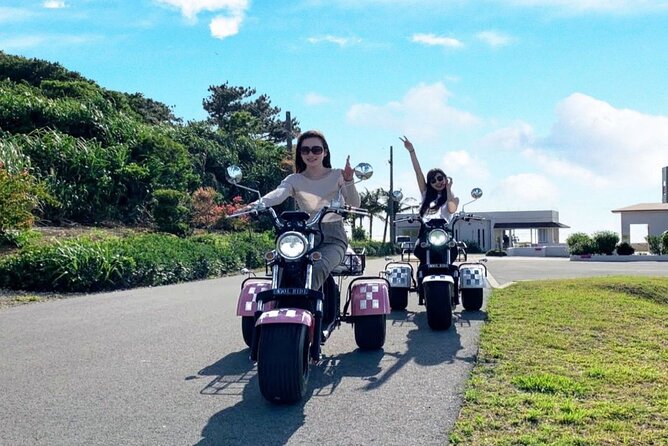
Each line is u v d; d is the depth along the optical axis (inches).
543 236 2305.6
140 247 619.8
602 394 194.4
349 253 267.9
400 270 379.2
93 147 914.1
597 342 270.8
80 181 870.4
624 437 158.1
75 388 217.2
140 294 491.2
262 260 832.3
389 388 210.5
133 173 930.7
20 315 383.2
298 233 195.0
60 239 649.0
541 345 263.4
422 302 349.7
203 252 684.7
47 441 168.1
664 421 169.6
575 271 762.8
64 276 502.0
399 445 160.6
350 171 227.3
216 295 479.8
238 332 317.1
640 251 1707.7
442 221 329.7
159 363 252.2
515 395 195.3
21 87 1326.3
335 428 173.9
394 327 322.7
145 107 2265.0
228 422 180.7
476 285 351.9
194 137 1364.4
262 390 189.3
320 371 235.0
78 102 1063.6
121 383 223.0
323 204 237.8
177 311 391.9
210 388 216.2
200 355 266.1
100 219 877.2
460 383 212.5
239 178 244.4
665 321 319.3
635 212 1827.0
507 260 1213.7
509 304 379.2
